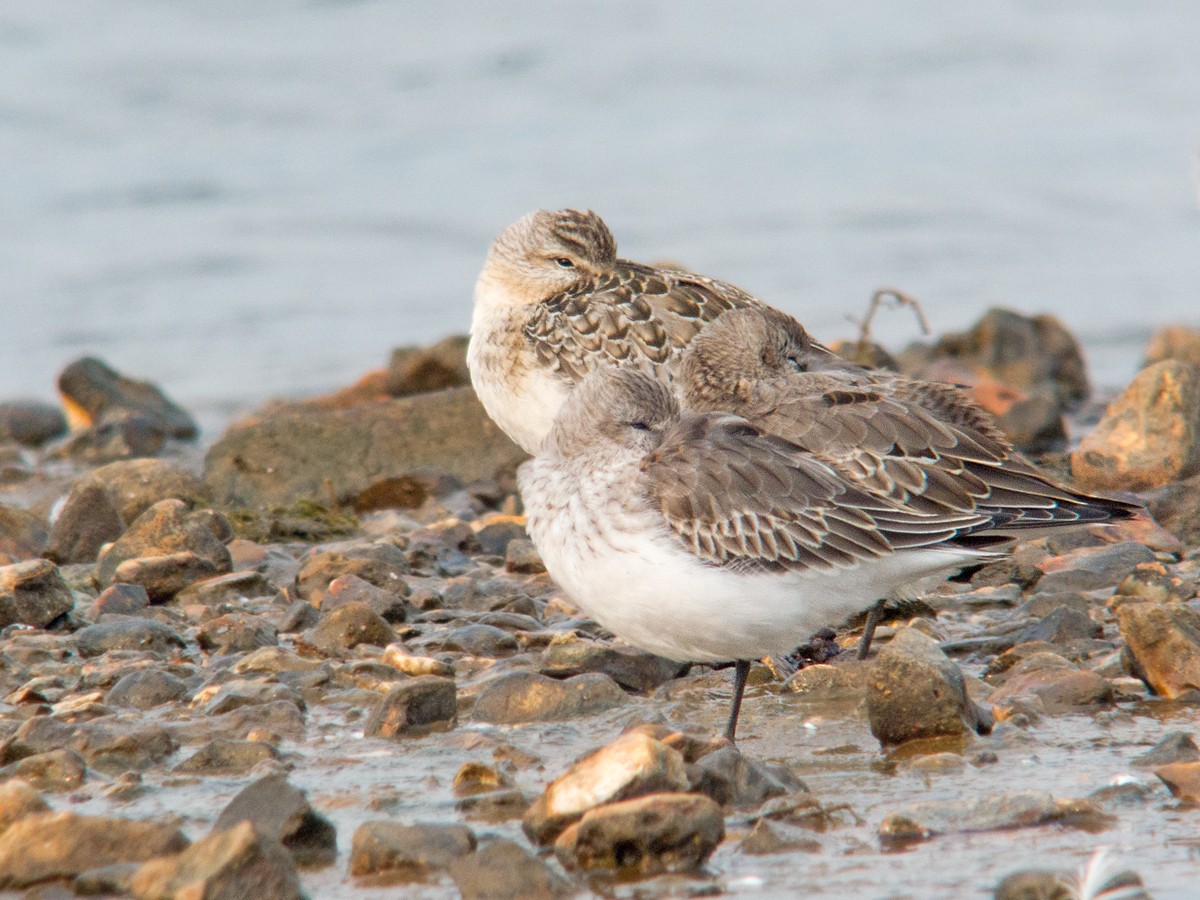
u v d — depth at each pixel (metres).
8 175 32.28
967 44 42.06
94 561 14.41
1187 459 14.52
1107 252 28.39
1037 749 9.17
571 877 7.63
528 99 37.97
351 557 13.16
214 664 11.10
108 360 24.38
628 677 10.78
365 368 23.81
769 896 7.36
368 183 32.44
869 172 32.94
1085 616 11.16
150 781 9.09
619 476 9.33
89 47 39.56
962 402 11.48
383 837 7.78
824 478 9.49
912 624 11.52
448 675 10.81
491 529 14.73
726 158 34.00
